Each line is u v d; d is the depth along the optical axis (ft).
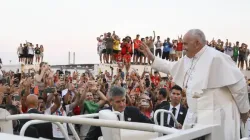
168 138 5.37
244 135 13.58
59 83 38.47
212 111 8.54
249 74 107.86
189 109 12.94
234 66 12.91
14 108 19.60
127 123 7.34
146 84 59.98
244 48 108.88
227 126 12.23
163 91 27.99
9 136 4.54
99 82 40.96
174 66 14.40
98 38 97.35
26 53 108.99
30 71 79.41
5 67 107.45
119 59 91.91
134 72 69.87
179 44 97.71
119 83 46.21
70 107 25.82
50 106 24.72
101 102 25.76
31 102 19.61
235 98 12.69
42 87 35.70
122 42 92.12
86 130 16.85
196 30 13.21
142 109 24.35
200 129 6.59
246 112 13.10
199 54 13.12
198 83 12.82
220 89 12.71
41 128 16.01
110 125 7.59
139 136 10.49
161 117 16.31
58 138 16.99
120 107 14.11
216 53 12.84
